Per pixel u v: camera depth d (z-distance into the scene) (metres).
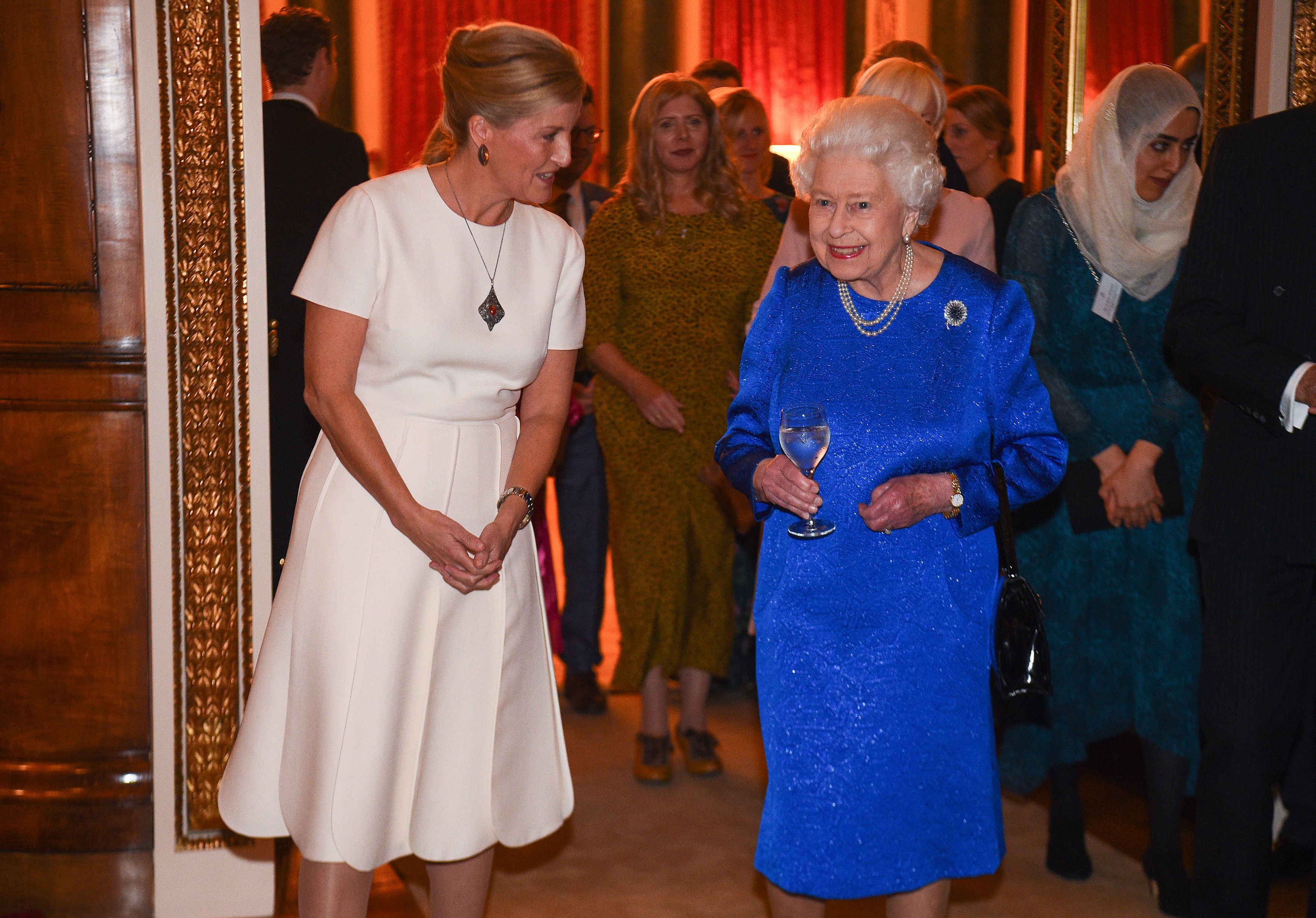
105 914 2.84
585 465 4.34
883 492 2.04
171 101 2.67
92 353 2.75
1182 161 2.89
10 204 2.73
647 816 3.47
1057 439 2.12
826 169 2.01
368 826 2.04
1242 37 3.29
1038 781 3.05
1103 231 2.88
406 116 6.71
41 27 2.70
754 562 4.55
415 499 2.06
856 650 2.09
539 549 4.73
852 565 2.10
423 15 6.68
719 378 3.71
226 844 2.82
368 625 2.05
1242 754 2.52
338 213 2.06
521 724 2.19
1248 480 2.50
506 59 2.00
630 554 3.74
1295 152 2.42
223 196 2.70
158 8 2.65
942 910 2.14
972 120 4.09
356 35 6.65
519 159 2.03
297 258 3.36
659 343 3.70
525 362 2.16
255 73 2.70
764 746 2.26
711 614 3.79
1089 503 2.94
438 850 2.11
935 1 6.78
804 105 7.00
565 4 6.77
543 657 2.25
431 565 2.05
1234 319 2.46
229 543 2.77
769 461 2.14
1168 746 2.92
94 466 2.79
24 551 2.80
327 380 2.05
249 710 2.13
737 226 3.71
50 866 2.83
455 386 2.11
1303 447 2.43
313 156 3.38
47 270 2.75
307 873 2.11
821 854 2.06
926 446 2.09
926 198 2.02
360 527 2.07
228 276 2.72
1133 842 3.35
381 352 2.08
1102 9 3.90
